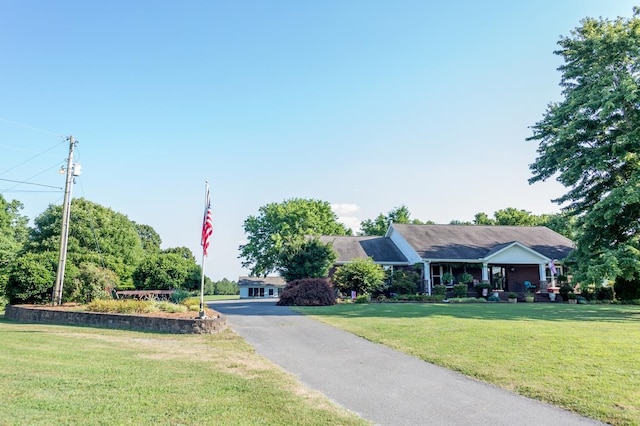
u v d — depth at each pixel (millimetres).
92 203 50406
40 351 10719
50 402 6508
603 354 9789
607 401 6762
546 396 7160
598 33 25625
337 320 17000
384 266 35375
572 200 27922
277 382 8195
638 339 11641
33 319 19656
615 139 24594
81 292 23328
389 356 10617
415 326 14648
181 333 14531
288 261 31031
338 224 61969
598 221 24391
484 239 37031
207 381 8117
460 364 9422
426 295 29891
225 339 13352
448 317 17219
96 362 9508
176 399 6883
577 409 6551
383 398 7297
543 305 24359
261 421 6004
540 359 9469
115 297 25703
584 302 28500
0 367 8742
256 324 16562
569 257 27781
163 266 41688
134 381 7902
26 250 43969
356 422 6098
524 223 63156
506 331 13070
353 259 32125
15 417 5801
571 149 26547
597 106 24344
